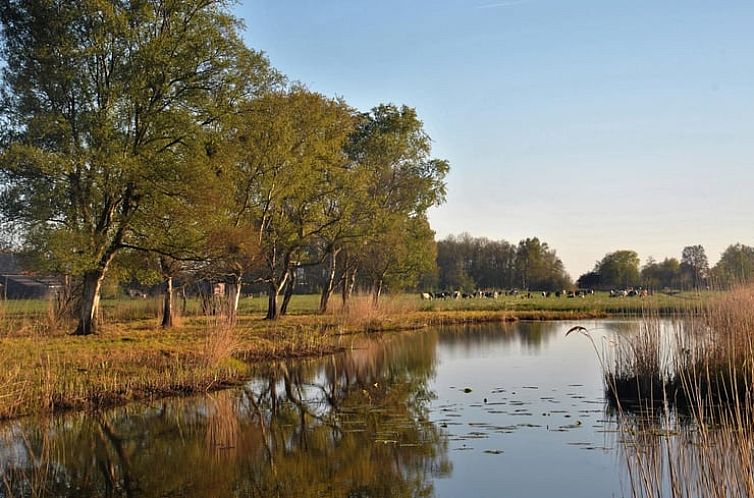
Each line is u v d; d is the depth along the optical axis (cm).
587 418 1359
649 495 799
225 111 2581
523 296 6775
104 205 2441
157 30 2505
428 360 2339
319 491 1000
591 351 2525
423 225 4900
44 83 2305
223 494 999
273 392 1770
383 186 4669
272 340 2630
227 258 2820
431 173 4919
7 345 1967
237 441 1281
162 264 2812
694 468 881
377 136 4616
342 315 3603
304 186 3366
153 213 2422
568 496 934
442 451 1165
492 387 1753
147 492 1011
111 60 2433
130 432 1348
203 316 3391
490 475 1030
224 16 2566
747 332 1276
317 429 1354
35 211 2273
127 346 2092
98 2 2248
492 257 10462
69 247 2244
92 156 2244
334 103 3628
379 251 4666
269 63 2753
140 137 2475
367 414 1475
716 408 1254
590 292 7000
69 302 2753
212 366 1900
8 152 2152
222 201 2595
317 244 4297
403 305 4253
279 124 3077
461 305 5144
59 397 1505
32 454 1166
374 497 961
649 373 1507
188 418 1464
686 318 1532
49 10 2300
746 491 668
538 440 1212
